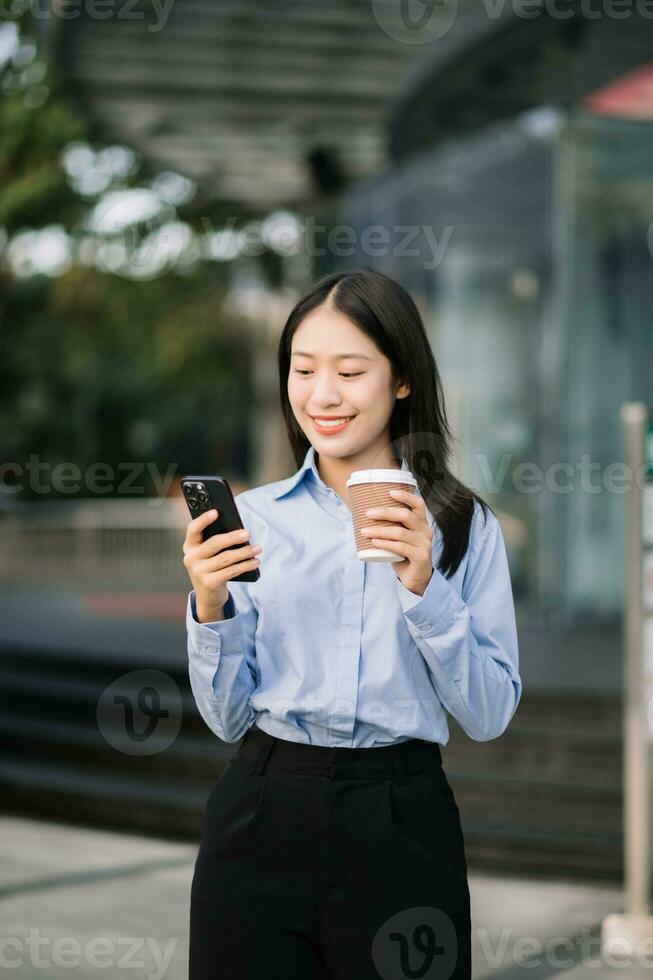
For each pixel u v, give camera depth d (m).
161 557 23.56
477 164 15.28
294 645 3.15
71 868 8.34
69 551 23.00
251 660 3.24
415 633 2.96
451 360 15.52
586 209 14.52
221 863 3.11
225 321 25.66
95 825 9.70
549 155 14.49
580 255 14.55
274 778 3.09
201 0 11.17
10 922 7.07
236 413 36.69
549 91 14.10
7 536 22.55
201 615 3.12
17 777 10.16
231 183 17.27
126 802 9.59
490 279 15.24
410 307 3.21
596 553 14.62
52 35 11.82
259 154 16.11
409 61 12.91
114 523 23.31
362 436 3.19
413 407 3.22
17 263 15.97
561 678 10.45
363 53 12.67
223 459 38.00
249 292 24.19
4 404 35.53
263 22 11.70
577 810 8.66
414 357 3.19
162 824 9.41
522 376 14.97
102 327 24.05
